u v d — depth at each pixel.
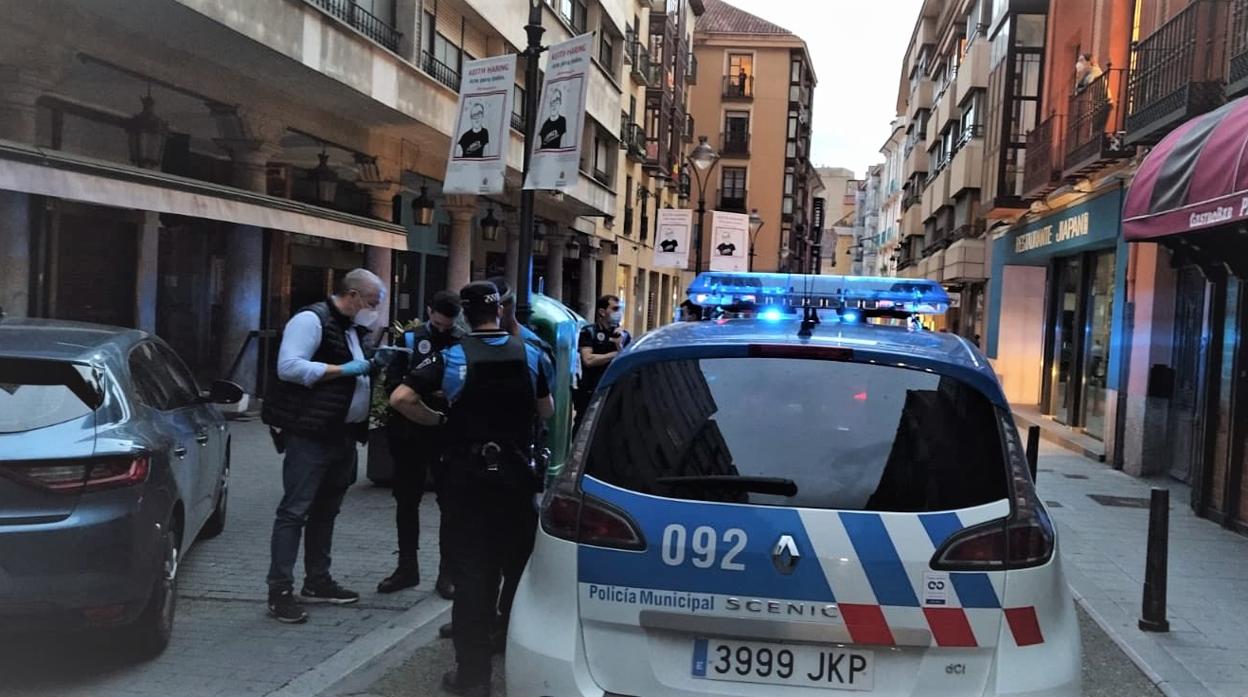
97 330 5.25
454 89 17.67
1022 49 19.56
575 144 8.05
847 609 2.78
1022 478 2.99
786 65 58.81
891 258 65.06
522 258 8.38
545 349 5.53
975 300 28.72
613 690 2.92
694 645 2.89
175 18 9.56
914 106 42.78
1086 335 15.84
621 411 3.24
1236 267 8.06
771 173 59.06
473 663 4.28
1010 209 19.42
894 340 3.43
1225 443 9.08
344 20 13.23
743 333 3.48
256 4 10.29
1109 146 12.82
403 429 5.82
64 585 4.02
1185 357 11.44
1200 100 9.76
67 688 4.31
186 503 5.14
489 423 4.31
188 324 15.37
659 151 38.59
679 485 2.99
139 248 13.41
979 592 2.78
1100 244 14.55
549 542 3.11
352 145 15.08
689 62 47.66
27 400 4.27
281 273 16.02
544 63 21.56
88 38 9.83
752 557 2.84
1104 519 9.21
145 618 4.52
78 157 8.02
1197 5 10.00
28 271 10.08
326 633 5.16
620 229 34.66
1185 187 7.67
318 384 5.24
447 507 4.37
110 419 4.39
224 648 4.88
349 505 8.38
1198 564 7.50
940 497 2.88
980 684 2.76
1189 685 4.90
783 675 2.83
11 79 9.22
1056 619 2.89
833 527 2.83
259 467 9.96
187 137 14.69
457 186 8.60
